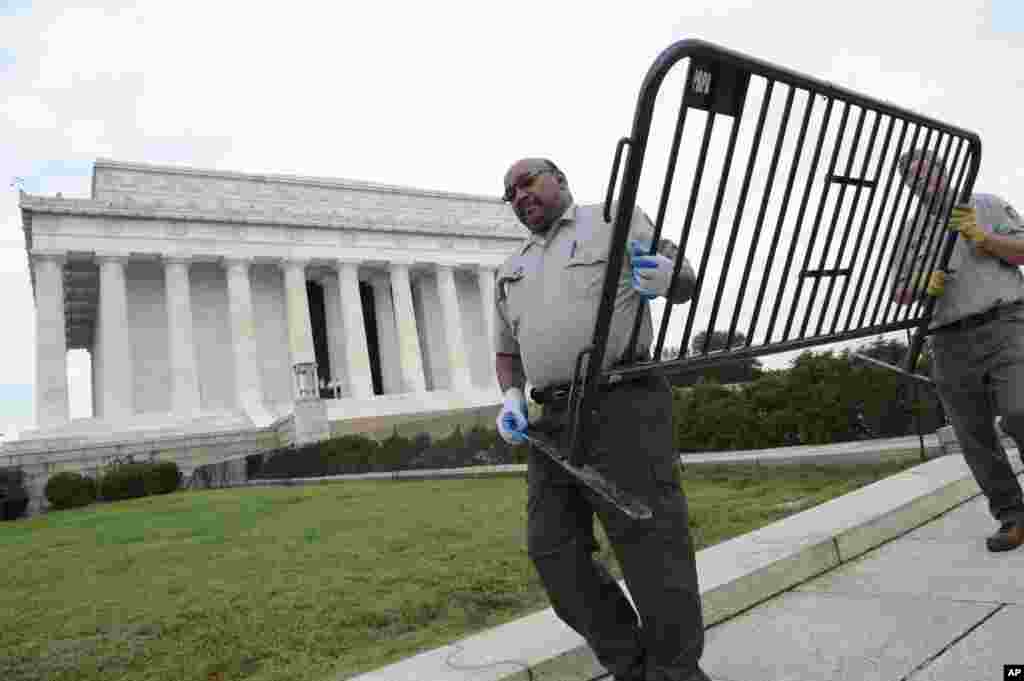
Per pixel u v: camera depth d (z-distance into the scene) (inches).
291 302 2153.1
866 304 145.0
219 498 906.1
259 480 1406.3
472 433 888.3
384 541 391.9
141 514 784.9
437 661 143.0
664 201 101.8
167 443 1670.8
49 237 1851.6
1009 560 164.7
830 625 141.8
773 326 123.5
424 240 2411.4
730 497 380.2
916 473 260.2
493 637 153.8
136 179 2100.1
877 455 394.6
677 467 111.4
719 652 138.3
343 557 357.7
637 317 105.9
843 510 216.1
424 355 2529.5
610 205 99.0
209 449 1701.5
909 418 450.0
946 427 357.4
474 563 306.7
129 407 1849.2
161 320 2110.0
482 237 2522.1
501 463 812.6
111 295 1886.1
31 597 348.5
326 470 1190.9
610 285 96.6
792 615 151.6
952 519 213.3
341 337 2413.9
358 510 563.2
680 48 90.0
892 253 151.8
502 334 137.9
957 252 173.8
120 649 235.8
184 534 537.6
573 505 119.3
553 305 114.8
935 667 114.2
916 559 178.1
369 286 2610.7
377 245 2320.4
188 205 2112.5
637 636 119.5
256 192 2279.8
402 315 2316.7
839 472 405.4
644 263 102.0
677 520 107.7
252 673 198.8
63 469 1574.8
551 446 107.2
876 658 122.1
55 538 621.6
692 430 604.1
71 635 262.2
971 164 160.4
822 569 179.6
